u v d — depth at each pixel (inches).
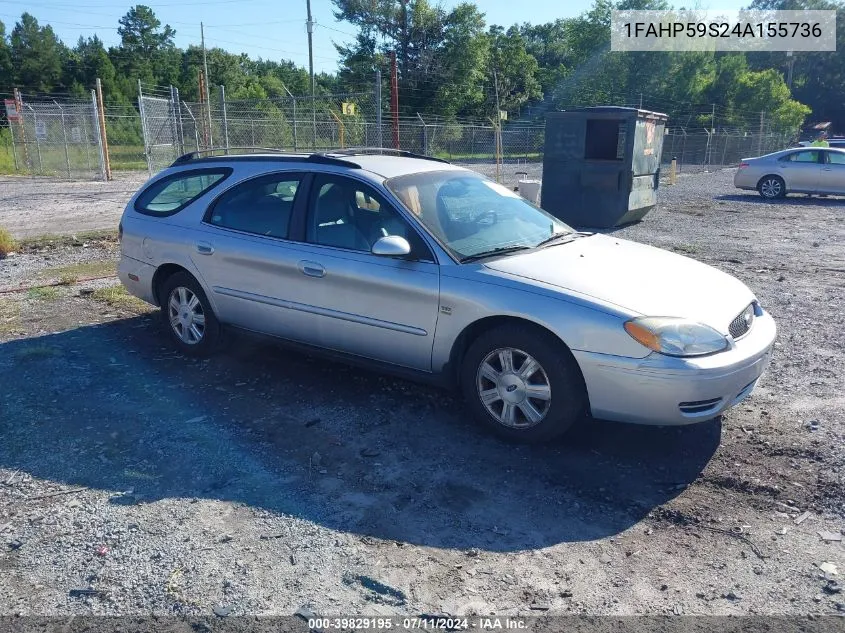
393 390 203.6
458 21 1877.5
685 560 127.8
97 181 1005.8
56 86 2642.7
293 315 201.5
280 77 3233.3
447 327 173.3
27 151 1117.1
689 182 1045.8
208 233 219.5
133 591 119.1
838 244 462.3
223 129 813.9
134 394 199.6
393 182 192.2
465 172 218.5
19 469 157.8
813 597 117.3
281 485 151.9
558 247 191.3
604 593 119.0
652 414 154.7
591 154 556.1
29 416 184.2
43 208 664.4
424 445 170.4
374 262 183.9
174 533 134.7
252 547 130.6
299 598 117.3
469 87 1913.1
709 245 458.3
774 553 129.2
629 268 178.2
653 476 156.6
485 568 125.4
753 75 2053.4
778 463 160.6
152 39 3417.8
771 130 2006.6
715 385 152.7
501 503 146.2
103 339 249.8
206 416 185.8
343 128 791.1
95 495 147.8
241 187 218.4
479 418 175.3
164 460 162.1
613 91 2159.2
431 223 183.6
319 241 195.9
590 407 160.6
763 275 362.3
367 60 1911.9
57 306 293.9
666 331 152.4
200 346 227.9
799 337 252.8
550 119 549.6
